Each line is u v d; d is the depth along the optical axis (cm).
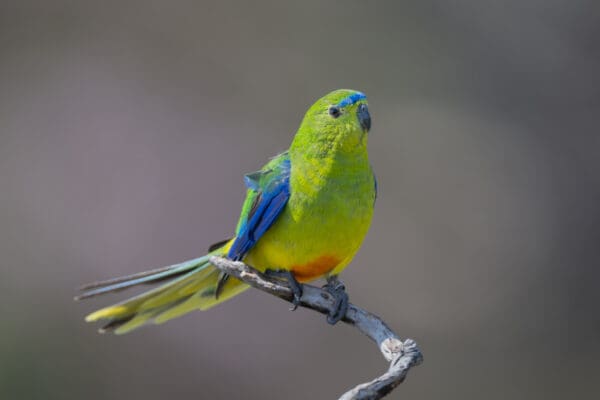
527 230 1670
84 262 1477
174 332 1449
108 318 908
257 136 1683
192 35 1767
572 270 1650
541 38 1809
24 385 1397
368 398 653
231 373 1437
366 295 1608
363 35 1816
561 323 1616
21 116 1661
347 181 824
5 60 1716
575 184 1708
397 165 1714
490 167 1716
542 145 1741
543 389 1557
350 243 837
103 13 1762
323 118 833
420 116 1761
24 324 1438
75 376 1416
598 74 1773
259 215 843
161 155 1616
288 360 1461
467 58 1814
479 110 1773
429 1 1841
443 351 1570
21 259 1491
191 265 905
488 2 1838
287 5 1812
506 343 1590
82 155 1603
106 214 1525
